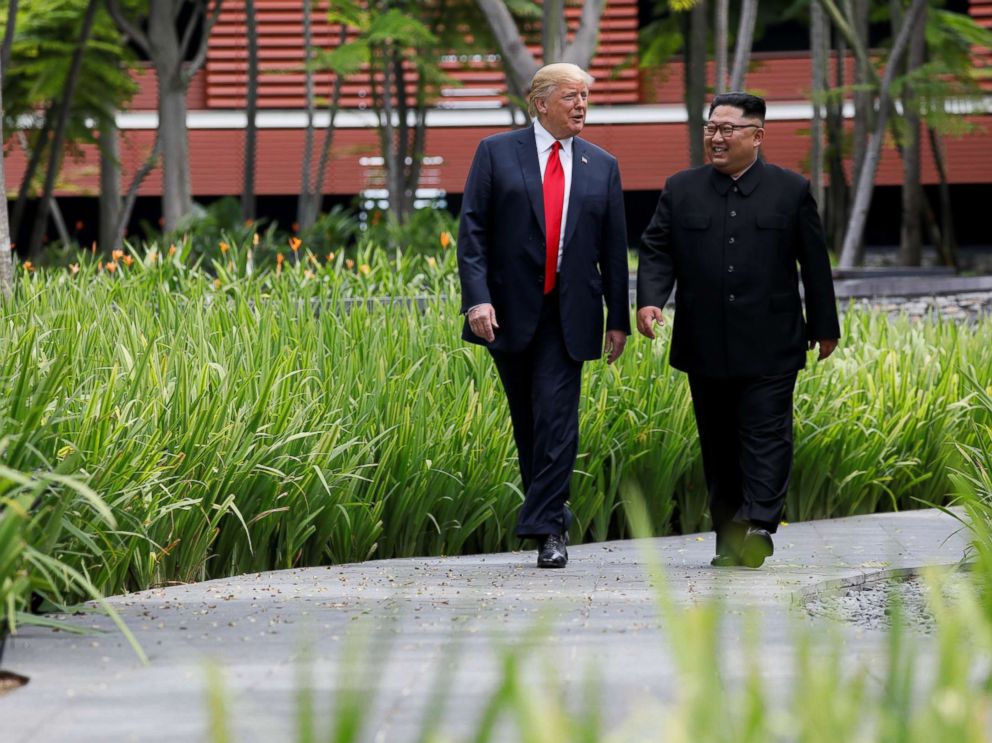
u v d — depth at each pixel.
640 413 21.03
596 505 20.23
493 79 80.44
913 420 24.27
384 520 18.50
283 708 9.05
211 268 47.50
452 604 13.61
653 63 63.41
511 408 17.66
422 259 37.69
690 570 16.72
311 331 19.86
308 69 55.47
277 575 16.06
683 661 5.46
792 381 17.31
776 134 81.56
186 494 15.41
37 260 57.16
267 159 81.50
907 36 53.97
